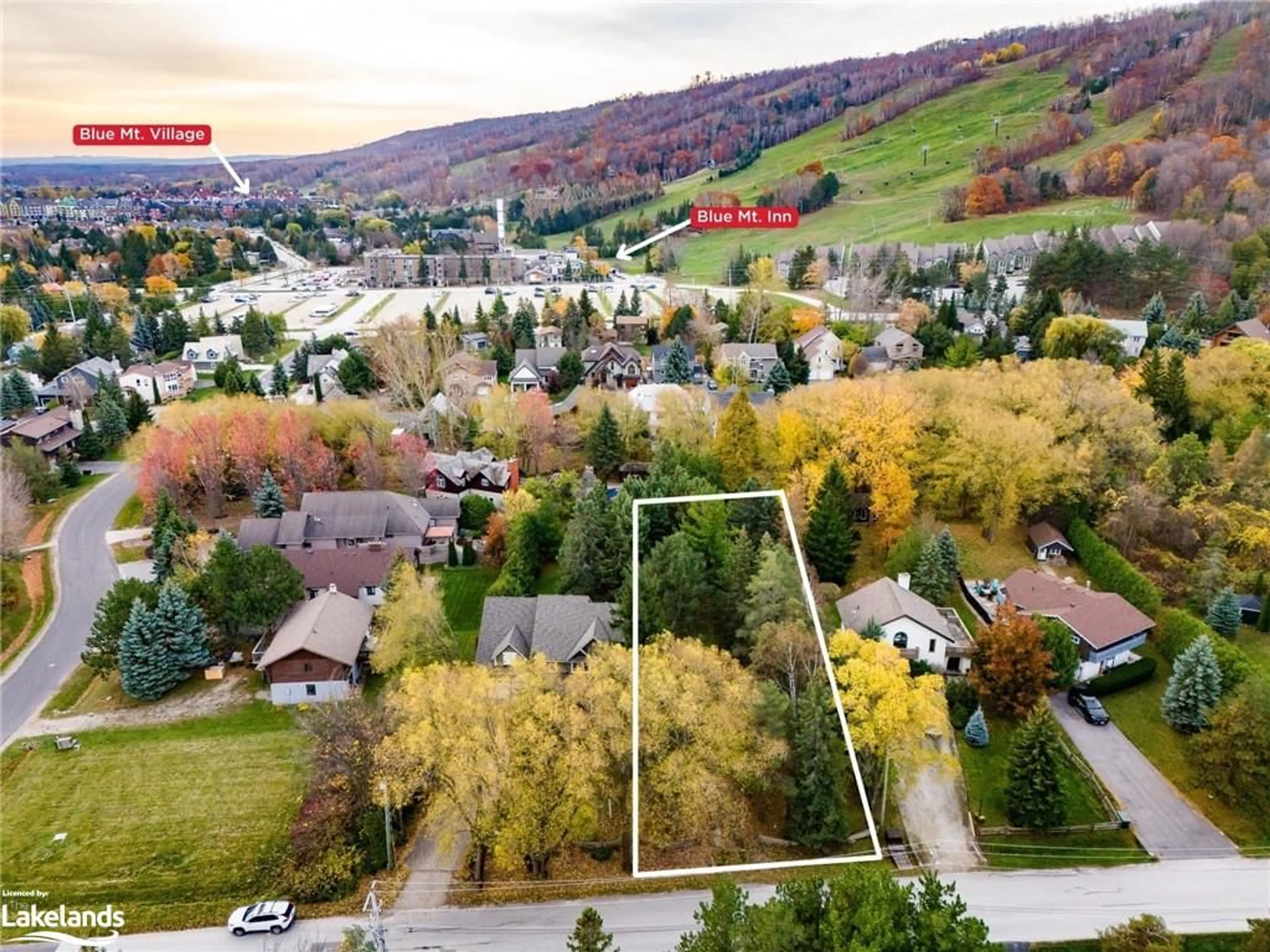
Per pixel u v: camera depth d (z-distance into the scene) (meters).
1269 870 33.19
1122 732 41.06
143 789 38.44
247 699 45.56
